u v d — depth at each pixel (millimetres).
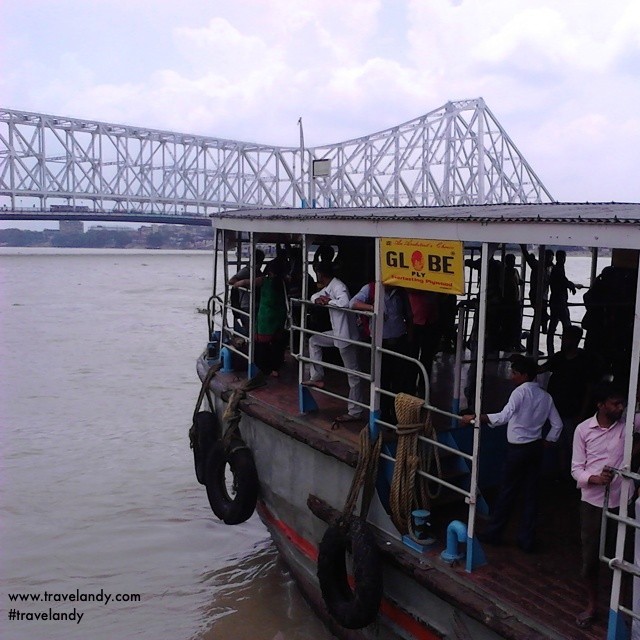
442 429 5078
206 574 6922
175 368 18234
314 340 5977
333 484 5184
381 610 4660
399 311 5168
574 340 5215
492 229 3809
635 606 3293
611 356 5730
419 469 4484
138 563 7160
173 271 89062
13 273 80000
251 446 6434
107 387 15719
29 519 8203
